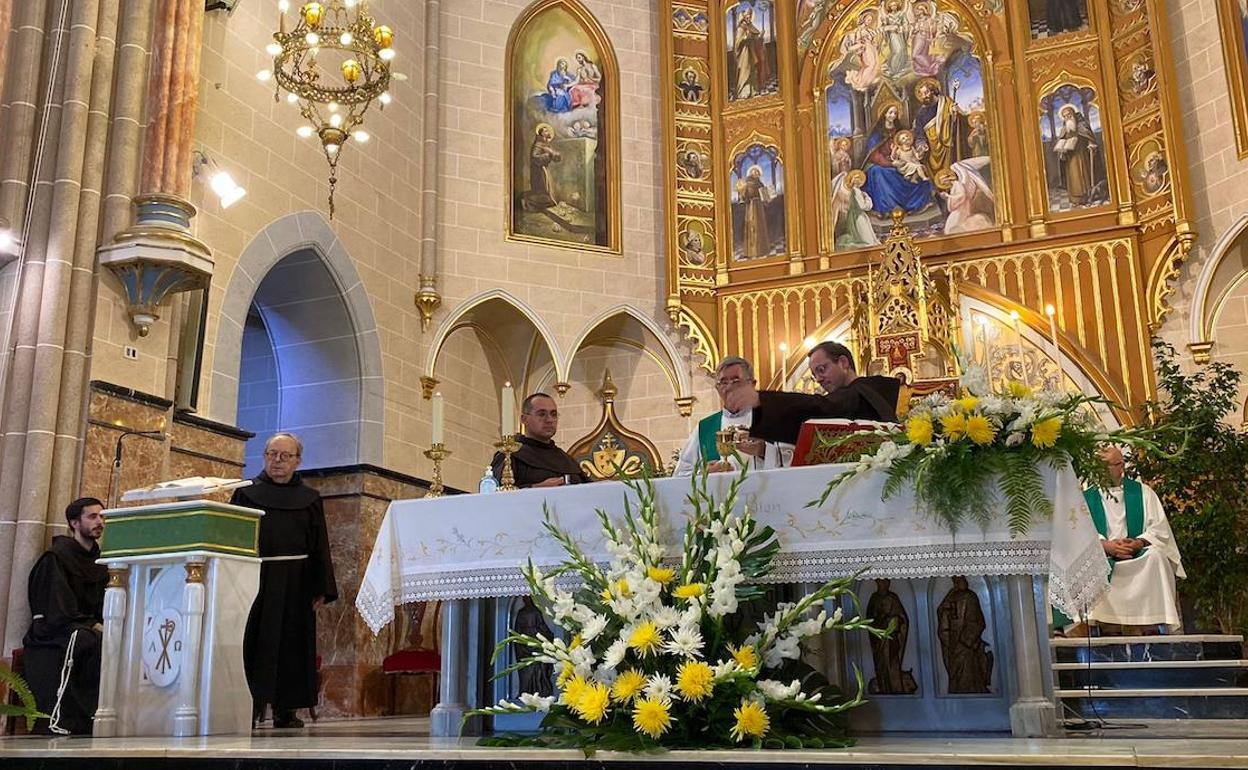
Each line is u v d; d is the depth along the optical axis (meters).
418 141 14.20
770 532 5.08
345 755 4.59
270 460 7.59
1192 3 13.17
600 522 5.37
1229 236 12.40
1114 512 8.84
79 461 8.78
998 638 5.18
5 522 8.41
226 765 4.73
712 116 15.47
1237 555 9.99
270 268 11.44
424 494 13.26
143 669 6.20
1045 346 13.24
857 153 14.78
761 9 15.63
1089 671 7.05
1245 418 11.44
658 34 15.90
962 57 14.54
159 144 9.59
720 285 14.82
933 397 5.14
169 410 9.53
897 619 5.34
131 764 4.86
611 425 15.03
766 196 15.03
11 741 5.73
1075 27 14.08
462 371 14.55
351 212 12.70
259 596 7.25
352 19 12.99
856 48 15.09
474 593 5.54
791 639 4.66
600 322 14.70
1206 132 12.83
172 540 6.19
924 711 5.20
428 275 13.82
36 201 9.12
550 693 5.64
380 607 5.63
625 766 4.24
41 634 7.34
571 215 14.99
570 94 15.41
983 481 4.86
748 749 4.27
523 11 15.37
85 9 9.48
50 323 8.80
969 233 13.95
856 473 4.98
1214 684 8.03
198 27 10.09
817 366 6.35
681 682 4.39
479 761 4.43
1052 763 3.71
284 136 11.76
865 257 14.32
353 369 12.74
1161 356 11.70
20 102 9.22
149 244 9.13
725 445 5.52
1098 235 13.30
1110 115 13.59
